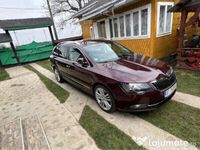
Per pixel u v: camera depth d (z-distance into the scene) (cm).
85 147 250
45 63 1084
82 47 397
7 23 1077
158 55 700
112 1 780
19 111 401
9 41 1055
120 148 240
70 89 503
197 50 543
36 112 382
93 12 907
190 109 313
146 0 632
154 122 287
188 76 492
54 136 284
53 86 555
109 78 297
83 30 1401
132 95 270
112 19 867
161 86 278
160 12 646
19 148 262
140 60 355
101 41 448
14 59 1136
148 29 659
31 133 300
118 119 308
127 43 807
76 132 287
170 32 736
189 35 850
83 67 367
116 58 375
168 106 331
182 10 522
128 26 774
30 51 1180
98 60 361
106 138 263
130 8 723
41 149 256
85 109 362
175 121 283
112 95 302
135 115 313
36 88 562
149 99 269
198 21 649
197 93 376
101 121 309
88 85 370
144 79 272
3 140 288
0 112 412
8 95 532
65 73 484
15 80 721
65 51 473
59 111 370
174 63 665
